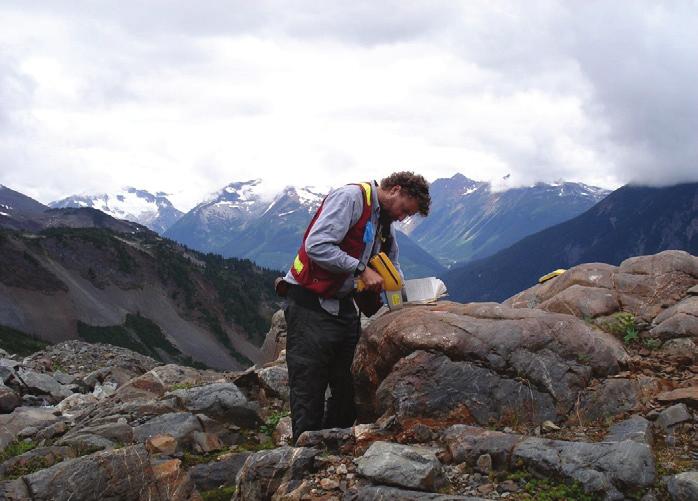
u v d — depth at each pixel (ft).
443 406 16.63
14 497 15.03
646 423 15.11
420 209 18.31
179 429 21.59
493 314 18.24
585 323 19.30
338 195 17.58
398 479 13.65
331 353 18.33
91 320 581.12
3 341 277.85
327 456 15.62
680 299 21.53
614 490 12.66
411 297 20.21
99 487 15.67
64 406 33.91
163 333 617.62
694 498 12.00
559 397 16.40
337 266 17.15
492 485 13.64
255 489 15.21
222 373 35.76
